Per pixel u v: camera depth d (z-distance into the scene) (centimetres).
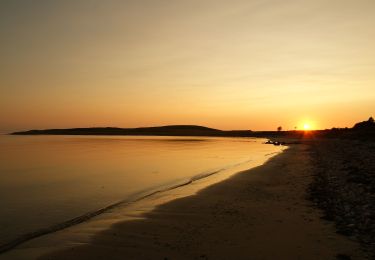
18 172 3762
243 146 10306
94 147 9694
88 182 3016
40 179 3209
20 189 2653
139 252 1198
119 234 1408
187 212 1759
